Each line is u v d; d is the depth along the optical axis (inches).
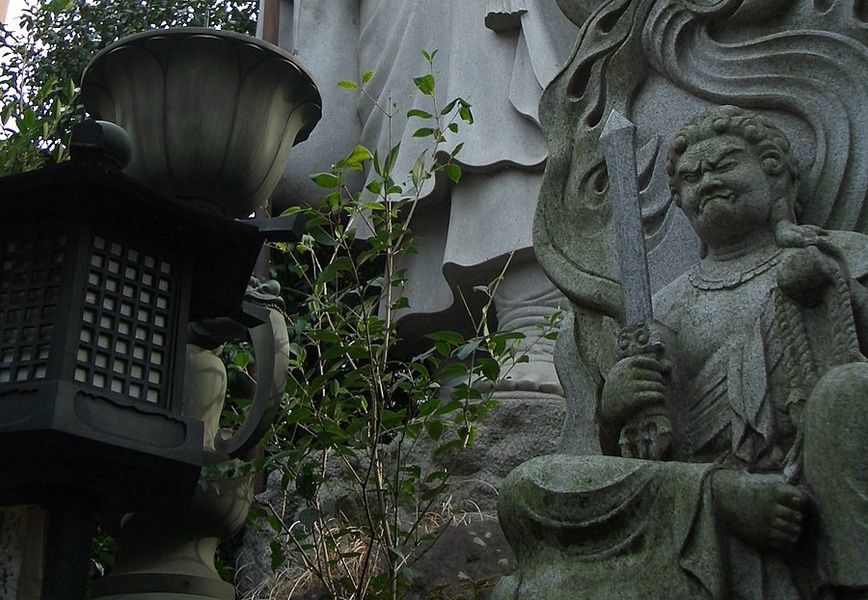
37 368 86.7
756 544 97.5
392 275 168.6
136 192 92.4
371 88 249.3
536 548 105.9
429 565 169.9
